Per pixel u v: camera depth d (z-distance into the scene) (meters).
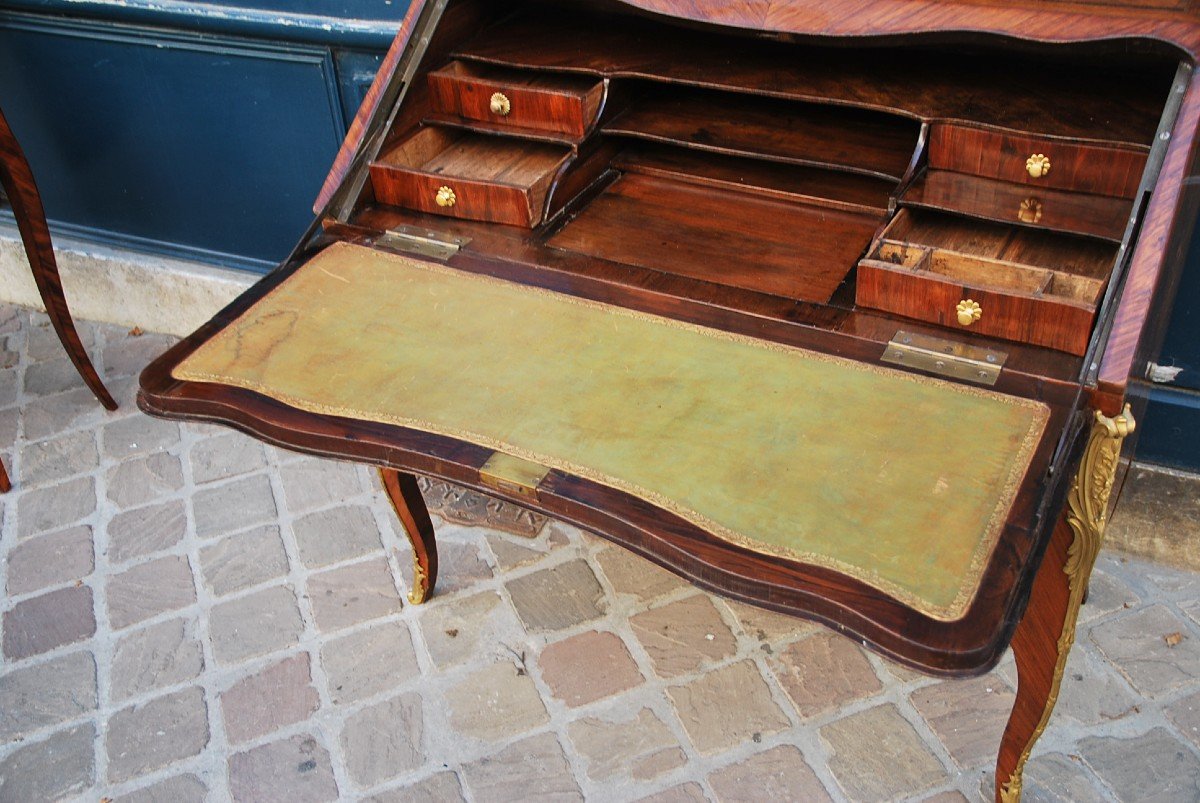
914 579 1.34
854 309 1.78
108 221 3.86
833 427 1.57
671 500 1.48
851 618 1.33
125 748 2.46
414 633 2.69
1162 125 1.56
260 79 3.25
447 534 2.98
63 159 3.75
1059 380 1.57
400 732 2.45
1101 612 2.64
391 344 1.81
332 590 2.83
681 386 1.67
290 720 2.50
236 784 2.37
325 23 3.04
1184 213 1.68
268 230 3.62
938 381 1.61
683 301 1.85
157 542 3.02
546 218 2.05
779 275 1.90
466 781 2.34
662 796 2.28
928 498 1.45
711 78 1.98
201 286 3.79
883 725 2.40
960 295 1.66
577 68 2.06
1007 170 1.78
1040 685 1.86
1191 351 2.57
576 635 2.66
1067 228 1.67
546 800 2.29
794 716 2.43
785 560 1.39
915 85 1.88
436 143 2.21
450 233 2.05
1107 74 1.83
